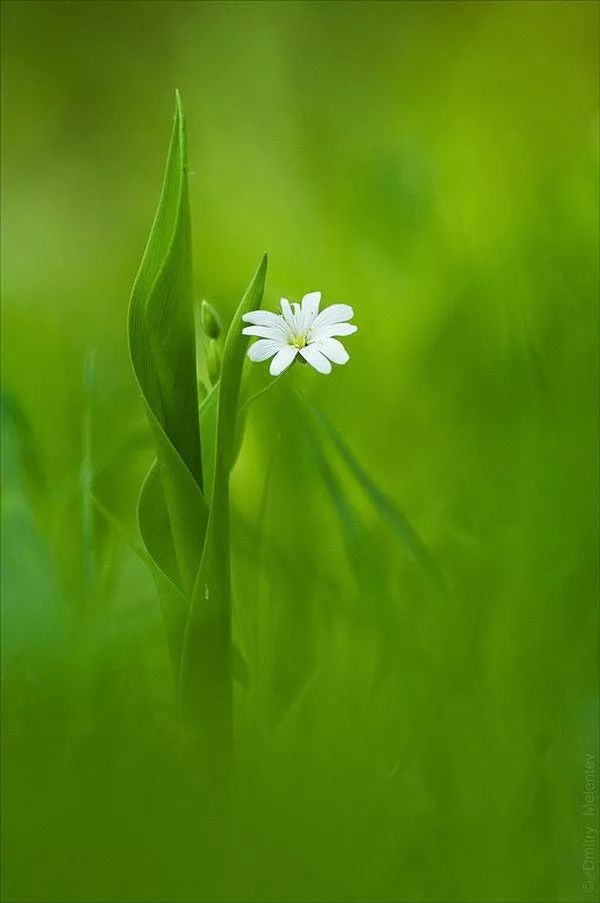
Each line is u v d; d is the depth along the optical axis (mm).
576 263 807
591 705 598
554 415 695
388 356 828
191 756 581
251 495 715
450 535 670
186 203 578
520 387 719
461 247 911
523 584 634
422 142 1166
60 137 1468
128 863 554
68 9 1507
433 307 852
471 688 599
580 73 1330
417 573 650
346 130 1346
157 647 635
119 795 565
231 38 1494
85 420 672
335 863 558
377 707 599
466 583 647
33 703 598
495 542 654
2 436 688
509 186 1046
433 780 580
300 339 579
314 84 1432
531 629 620
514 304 738
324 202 1164
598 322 744
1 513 657
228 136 1360
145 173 1418
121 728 587
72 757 579
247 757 584
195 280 1043
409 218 987
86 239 1317
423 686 599
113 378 866
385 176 1038
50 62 1495
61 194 1396
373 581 631
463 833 569
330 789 571
